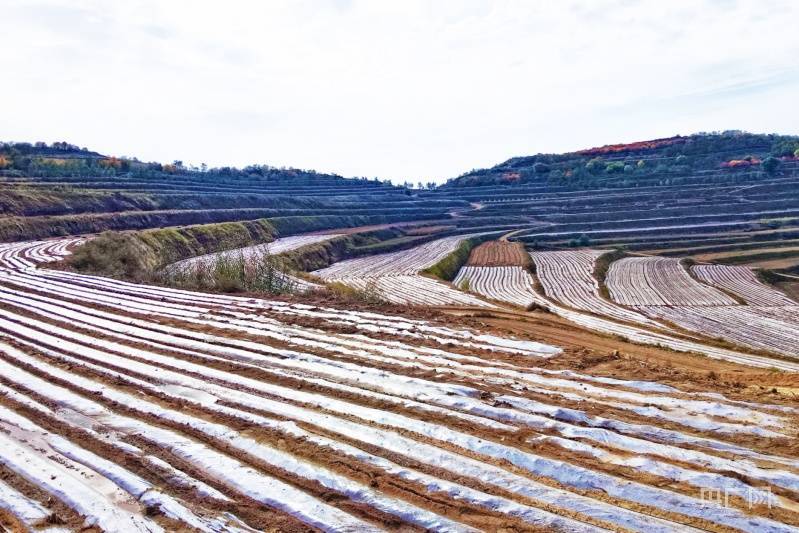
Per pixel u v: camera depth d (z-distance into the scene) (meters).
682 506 6.23
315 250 66.81
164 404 10.02
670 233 91.50
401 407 9.39
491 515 6.29
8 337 15.25
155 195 89.69
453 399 9.55
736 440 7.69
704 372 11.54
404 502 6.61
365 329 14.83
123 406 9.97
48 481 7.25
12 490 7.04
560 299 49.25
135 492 6.95
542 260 73.19
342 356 12.42
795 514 5.99
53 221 64.62
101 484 7.17
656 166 150.38
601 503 6.39
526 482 6.90
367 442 8.18
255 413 9.40
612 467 7.18
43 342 14.59
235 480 7.23
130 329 15.87
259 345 13.57
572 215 110.56
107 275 29.66
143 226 75.25
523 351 12.69
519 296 47.62
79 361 12.84
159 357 12.98
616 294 52.91
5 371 12.09
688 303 48.84
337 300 19.50
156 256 47.19
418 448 7.88
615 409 8.99
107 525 6.27
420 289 44.03
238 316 16.94
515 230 102.06
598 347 16.06
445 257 67.50
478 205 136.62
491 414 8.95
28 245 50.25
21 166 100.94
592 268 65.50
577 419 8.57
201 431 8.78
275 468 7.58
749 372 12.07
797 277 62.97
